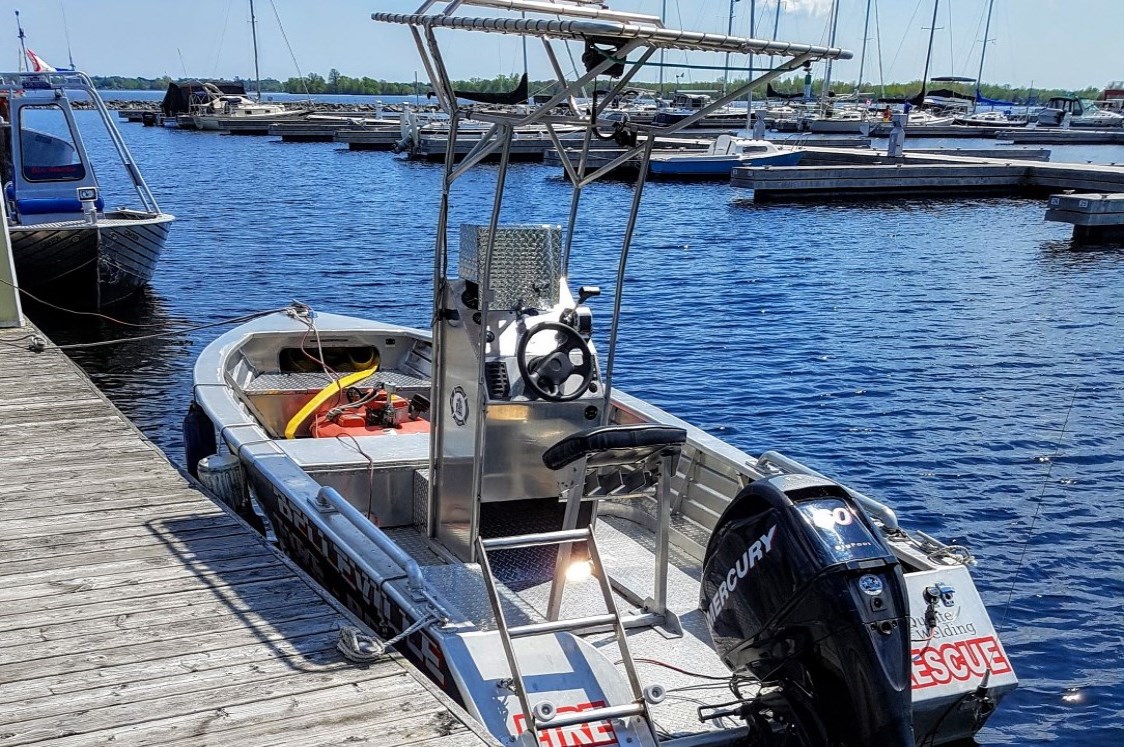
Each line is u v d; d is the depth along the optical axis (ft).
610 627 11.89
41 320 43.42
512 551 15.35
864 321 47.93
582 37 12.50
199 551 15.38
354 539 14.15
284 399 22.61
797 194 102.27
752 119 208.64
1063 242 75.77
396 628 13.12
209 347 23.08
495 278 14.67
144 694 11.61
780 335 44.91
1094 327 47.11
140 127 261.85
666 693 11.69
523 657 11.23
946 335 45.19
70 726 10.97
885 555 9.95
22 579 14.33
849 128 192.75
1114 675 18.67
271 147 183.73
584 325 15.05
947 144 185.06
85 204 41.39
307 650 12.64
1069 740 16.83
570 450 11.98
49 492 17.60
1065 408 34.81
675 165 119.75
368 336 25.41
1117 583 22.22
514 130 13.73
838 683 9.70
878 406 34.81
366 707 11.45
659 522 13.17
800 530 10.07
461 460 15.47
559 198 102.01
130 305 47.16
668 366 39.81
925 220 88.43
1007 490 27.45
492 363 14.37
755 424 32.86
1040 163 111.96
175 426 30.53
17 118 42.32
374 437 18.90
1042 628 20.34
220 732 10.95
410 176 125.70
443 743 10.80
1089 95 432.66
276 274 57.47
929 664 11.64
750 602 10.48
